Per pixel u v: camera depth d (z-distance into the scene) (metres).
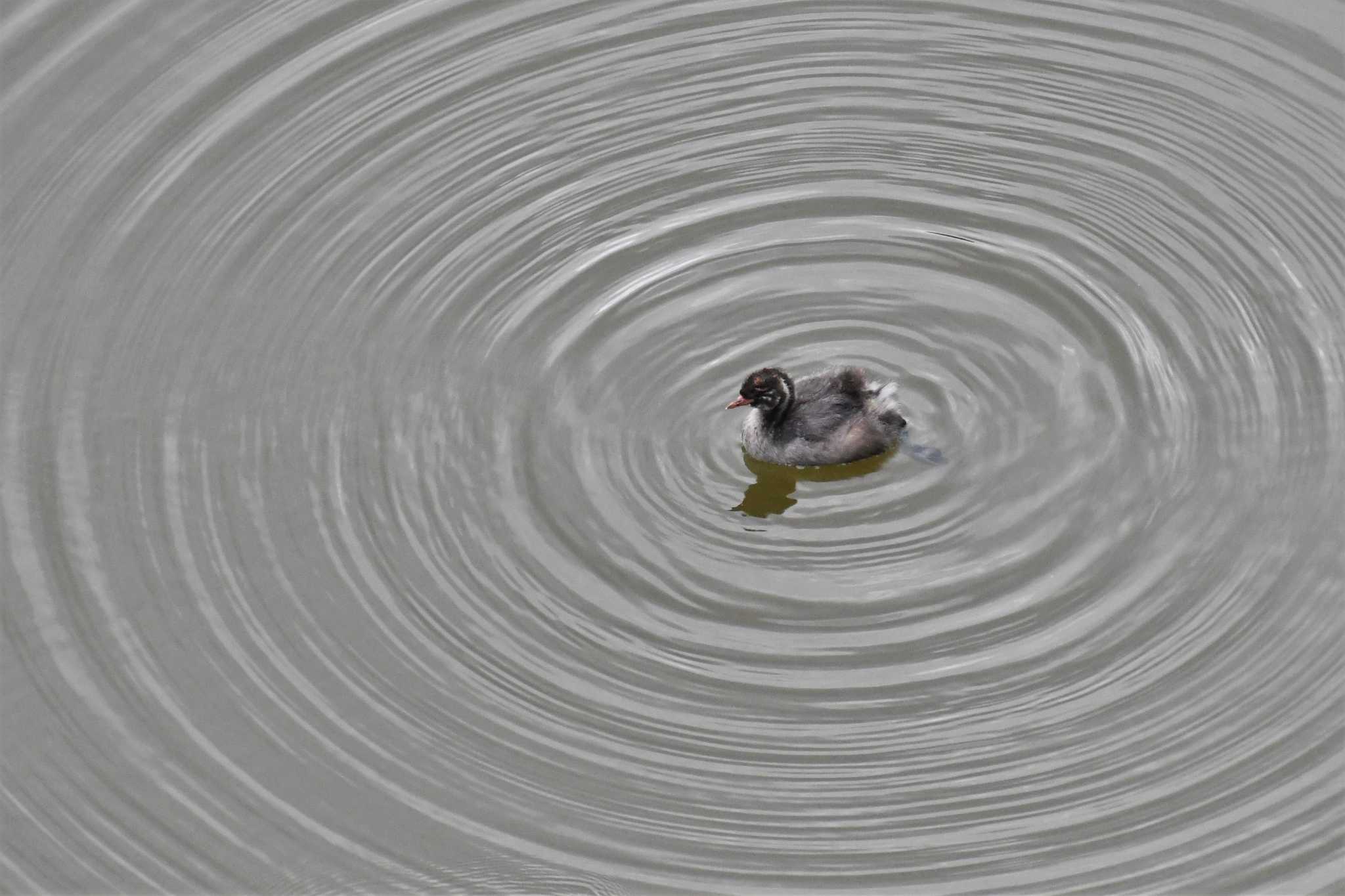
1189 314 20.56
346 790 16.75
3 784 17.02
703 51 23.53
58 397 20.14
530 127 22.77
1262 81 22.80
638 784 16.81
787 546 18.75
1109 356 20.25
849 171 22.20
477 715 17.36
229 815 16.58
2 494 19.28
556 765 16.95
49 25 23.39
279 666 17.77
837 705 17.38
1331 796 16.34
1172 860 15.99
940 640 17.84
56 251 21.44
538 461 19.53
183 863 16.27
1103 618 17.86
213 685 17.64
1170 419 19.59
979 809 16.53
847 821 16.47
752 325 20.81
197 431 19.81
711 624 18.09
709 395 20.19
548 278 21.23
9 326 20.75
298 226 21.73
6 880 16.19
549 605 18.23
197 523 18.98
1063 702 17.27
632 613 18.19
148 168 22.20
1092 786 16.61
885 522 18.92
